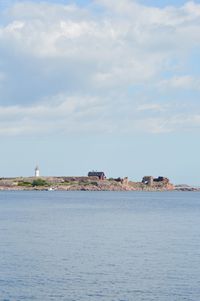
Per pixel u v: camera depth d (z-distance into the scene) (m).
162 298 46.12
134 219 133.25
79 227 107.75
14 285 49.94
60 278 53.00
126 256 66.50
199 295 47.06
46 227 106.88
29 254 67.50
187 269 57.88
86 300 45.34
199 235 91.62
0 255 66.38
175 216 145.88
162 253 68.94
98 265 60.00
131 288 49.31
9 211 167.00
